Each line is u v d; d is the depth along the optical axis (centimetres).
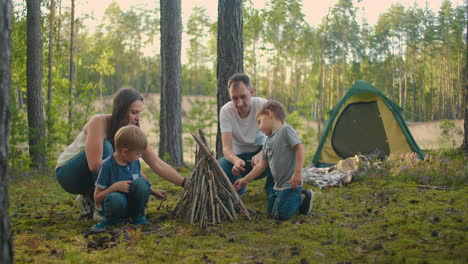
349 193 457
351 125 770
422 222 310
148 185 333
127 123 358
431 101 3675
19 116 999
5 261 181
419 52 3738
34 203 473
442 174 517
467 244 244
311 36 3116
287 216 343
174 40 1202
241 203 354
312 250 257
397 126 738
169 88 1210
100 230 315
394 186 484
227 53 623
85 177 363
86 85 1152
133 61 4478
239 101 402
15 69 1270
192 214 336
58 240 296
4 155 182
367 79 3856
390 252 242
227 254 255
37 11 1076
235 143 444
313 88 2914
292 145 337
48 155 1073
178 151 1215
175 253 248
